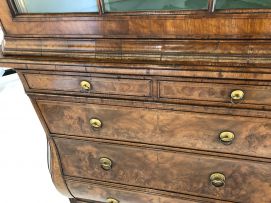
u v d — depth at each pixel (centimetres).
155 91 73
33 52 77
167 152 85
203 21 62
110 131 88
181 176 89
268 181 80
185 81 68
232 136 74
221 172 83
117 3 68
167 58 66
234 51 62
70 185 112
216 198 89
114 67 69
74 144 98
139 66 67
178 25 64
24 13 75
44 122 96
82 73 76
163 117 78
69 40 74
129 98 77
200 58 64
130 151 90
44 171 157
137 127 84
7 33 79
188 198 93
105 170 100
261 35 60
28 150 172
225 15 60
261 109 67
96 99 81
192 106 72
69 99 85
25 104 215
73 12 71
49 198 142
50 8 74
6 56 79
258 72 60
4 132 187
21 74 84
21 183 150
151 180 95
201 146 80
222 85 66
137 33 68
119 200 108
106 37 71
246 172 80
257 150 75
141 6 66
